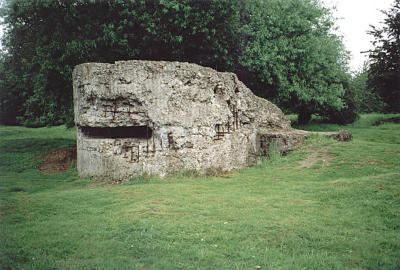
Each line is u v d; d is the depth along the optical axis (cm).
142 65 1162
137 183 1102
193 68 1219
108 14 1541
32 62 1628
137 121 1170
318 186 919
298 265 492
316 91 2255
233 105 1367
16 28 1673
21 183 1187
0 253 531
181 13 1580
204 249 545
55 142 2042
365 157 1195
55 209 794
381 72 2712
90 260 514
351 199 777
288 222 656
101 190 981
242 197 850
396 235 587
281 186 970
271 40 2002
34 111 1967
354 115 2988
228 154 1309
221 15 1645
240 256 525
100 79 1180
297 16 2030
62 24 1494
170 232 615
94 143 1206
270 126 1588
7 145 1883
